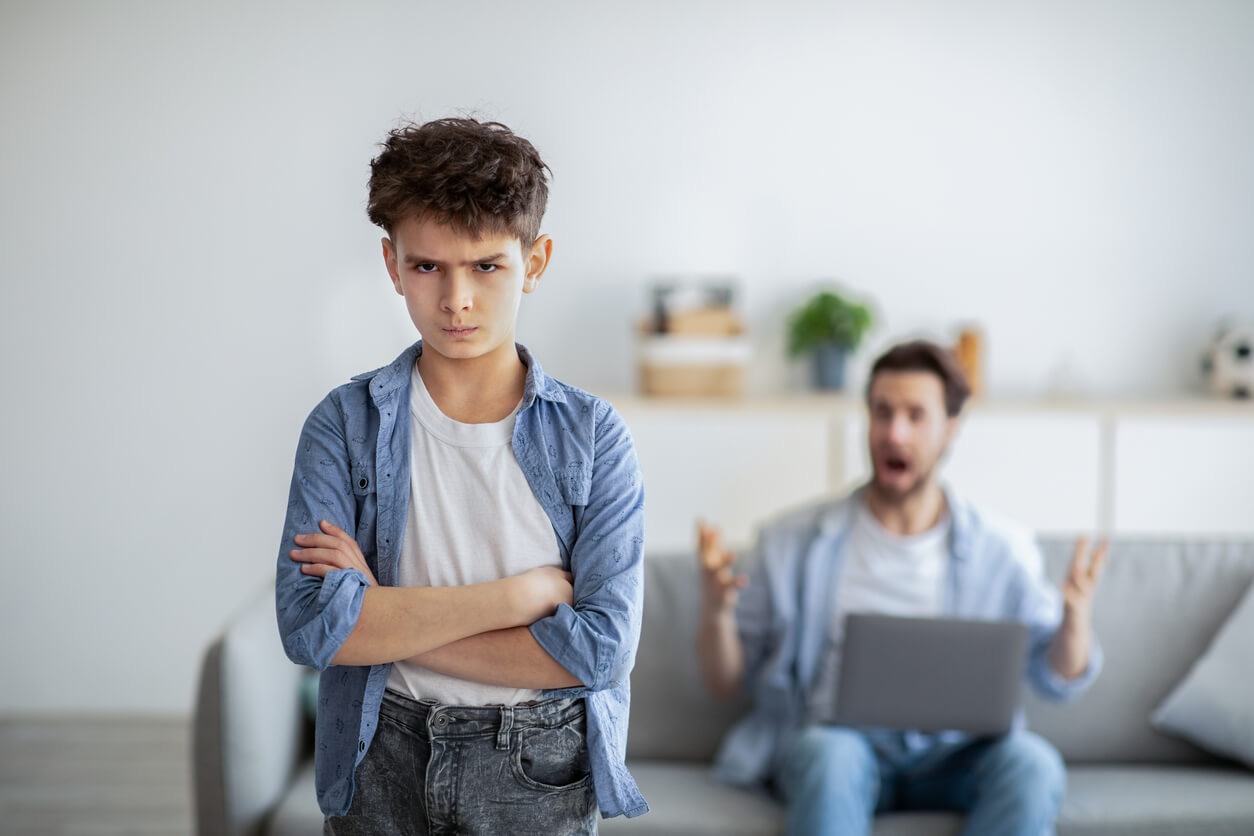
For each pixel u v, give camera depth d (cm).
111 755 338
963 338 361
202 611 372
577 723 118
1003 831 184
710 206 377
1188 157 376
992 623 196
